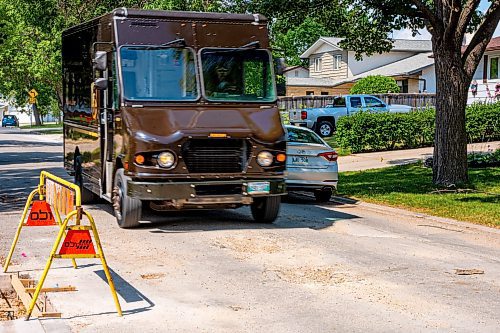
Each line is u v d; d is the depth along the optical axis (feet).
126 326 21.91
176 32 38.99
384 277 28.55
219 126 37.17
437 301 25.02
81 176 48.55
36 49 152.35
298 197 55.98
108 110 40.06
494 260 32.22
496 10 53.42
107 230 38.58
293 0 61.11
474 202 49.08
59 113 293.02
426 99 136.56
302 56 206.80
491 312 23.71
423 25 62.28
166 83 38.09
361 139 91.97
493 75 130.11
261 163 37.81
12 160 94.79
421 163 75.72
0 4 138.62
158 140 36.22
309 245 34.83
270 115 38.93
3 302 26.40
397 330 21.67
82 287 26.55
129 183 36.63
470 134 95.35
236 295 25.62
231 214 45.01
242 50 39.78
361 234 38.47
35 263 30.55
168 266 30.09
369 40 67.56
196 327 21.86
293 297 25.39
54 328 21.36
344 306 24.27
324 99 141.28
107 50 39.88
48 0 128.16
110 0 117.60
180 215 44.19
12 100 330.34
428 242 36.52
